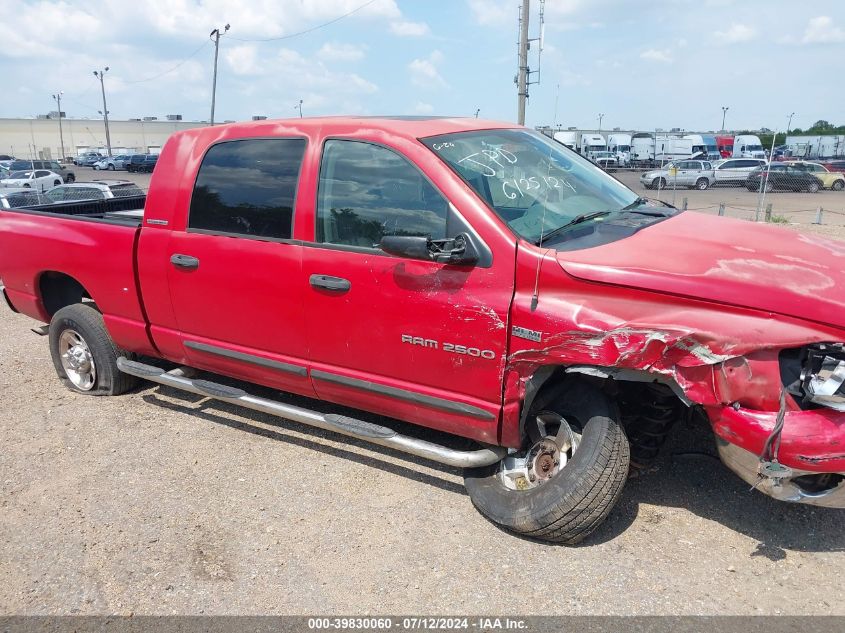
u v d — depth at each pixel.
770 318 2.73
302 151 3.83
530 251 3.11
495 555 3.26
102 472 4.17
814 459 2.64
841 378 2.69
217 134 4.21
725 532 3.36
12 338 7.08
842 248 3.36
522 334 3.10
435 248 3.13
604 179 4.26
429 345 3.38
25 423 4.88
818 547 3.23
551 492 3.16
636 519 3.48
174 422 4.82
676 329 2.78
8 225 5.36
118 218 5.06
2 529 3.63
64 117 101.62
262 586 3.13
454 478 3.96
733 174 35.38
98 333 5.07
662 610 2.87
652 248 3.13
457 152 3.53
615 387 3.40
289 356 3.98
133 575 3.23
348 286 3.58
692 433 4.24
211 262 4.11
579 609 2.89
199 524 3.61
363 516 3.63
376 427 3.71
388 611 2.94
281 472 4.10
